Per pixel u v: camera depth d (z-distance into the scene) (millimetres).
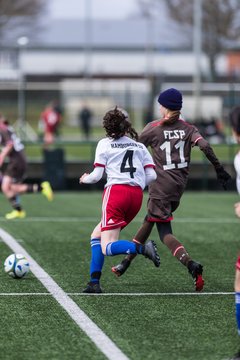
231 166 54594
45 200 47719
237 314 15117
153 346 15477
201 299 19625
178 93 20625
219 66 141125
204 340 15945
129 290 20625
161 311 18328
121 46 161875
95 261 20188
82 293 20156
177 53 154375
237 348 15414
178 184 20500
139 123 77750
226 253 27250
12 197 37781
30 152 61875
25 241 29516
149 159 19484
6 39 148500
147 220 20812
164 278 22328
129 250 18672
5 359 14633
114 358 14641
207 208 43344
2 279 21953
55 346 15453
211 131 70625
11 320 17422
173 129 20594
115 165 19188
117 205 19031
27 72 156625
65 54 161250
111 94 78812
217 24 120000
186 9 130375
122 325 17031
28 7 139875
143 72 154375
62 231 32688
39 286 20984
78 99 89062
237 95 67875
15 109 76312
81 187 54469
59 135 78750
